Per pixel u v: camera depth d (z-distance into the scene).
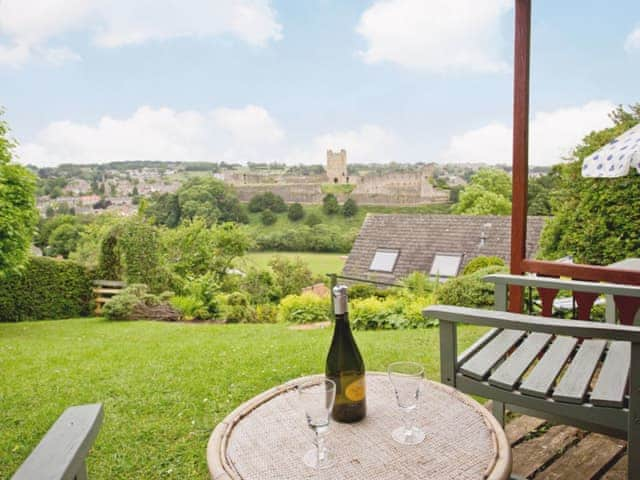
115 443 2.48
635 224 5.48
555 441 2.14
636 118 5.78
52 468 0.84
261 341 5.01
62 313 8.62
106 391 3.38
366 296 9.58
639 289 2.15
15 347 5.31
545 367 1.80
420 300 6.65
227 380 3.47
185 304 8.23
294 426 1.30
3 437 2.68
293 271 14.37
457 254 15.47
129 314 7.92
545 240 6.99
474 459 1.11
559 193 6.65
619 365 1.79
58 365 4.30
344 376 1.29
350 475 1.06
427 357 3.89
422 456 1.13
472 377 1.75
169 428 2.66
